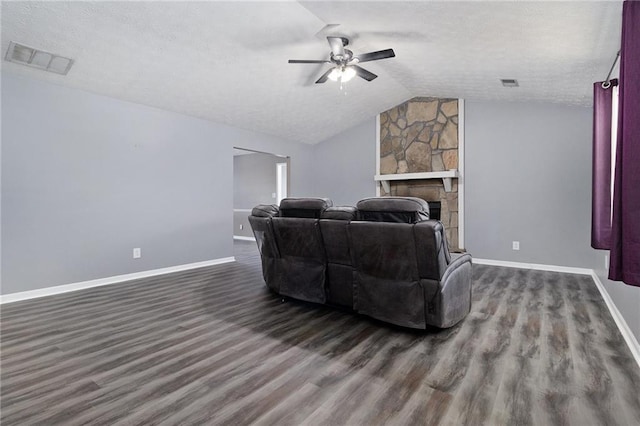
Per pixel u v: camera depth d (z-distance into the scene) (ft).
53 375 6.35
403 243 7.85
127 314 9.78
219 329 8.64
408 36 11.21
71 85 12.30
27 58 10.51
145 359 7.00
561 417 5.09
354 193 22.67
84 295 11.77
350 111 20.01
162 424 4.97
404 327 8.77
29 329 8.63
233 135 18.69
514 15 8.34
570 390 5.80
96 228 13.15
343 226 8.78
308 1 9.53
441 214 19.20
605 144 10.58
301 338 8.09
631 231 5.39
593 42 9.01
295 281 10.65
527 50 10.31
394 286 8.51
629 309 7.70
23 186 11.35
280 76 14.56
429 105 19.54
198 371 6.52
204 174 17.15
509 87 14.64
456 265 8.54
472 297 11.39
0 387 5.93
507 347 7.51
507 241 17.22
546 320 9.13
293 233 10.04
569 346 7.51
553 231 16.07
